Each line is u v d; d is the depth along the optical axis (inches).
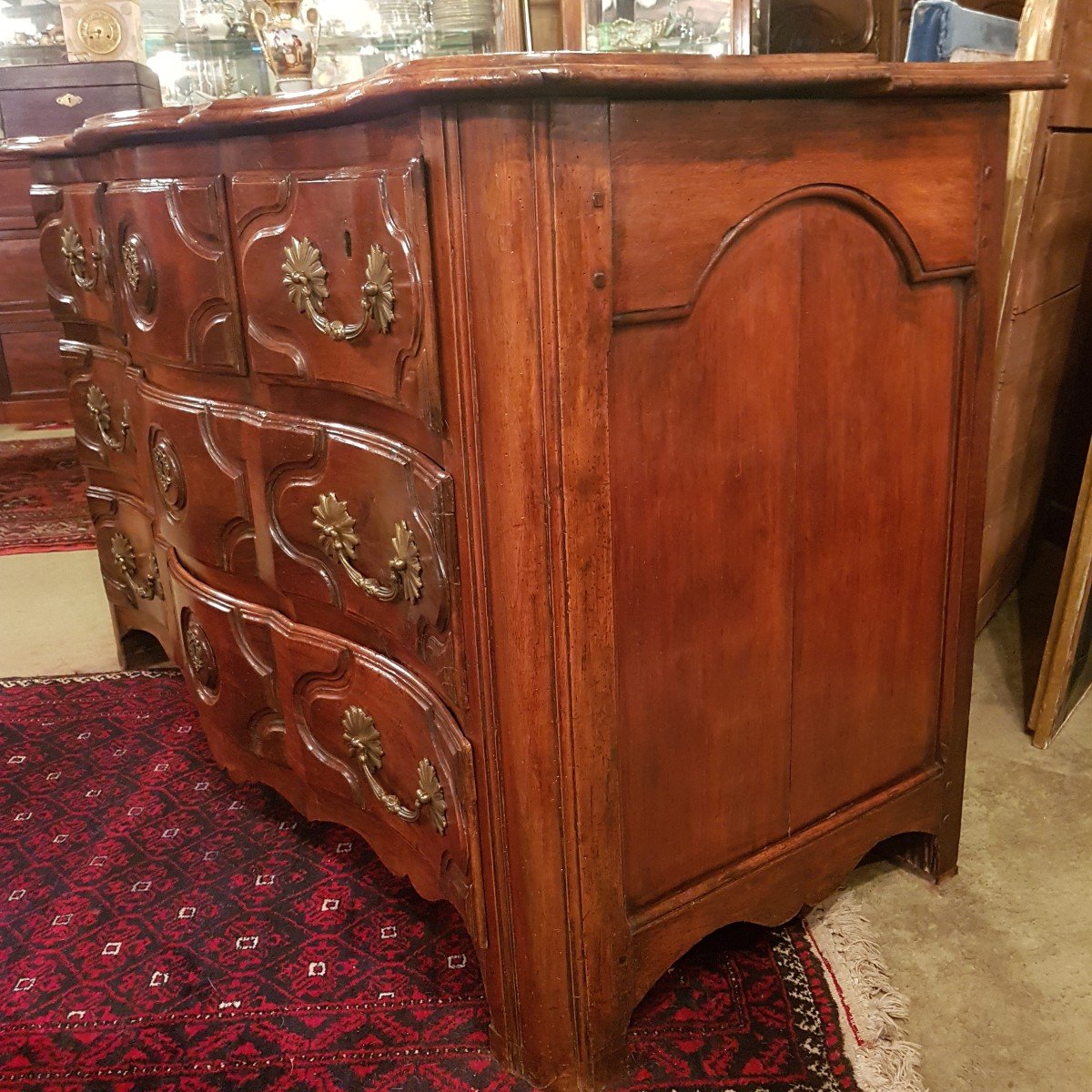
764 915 47.8
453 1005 48.3
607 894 41.3
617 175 33.9
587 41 57.1
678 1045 45.6
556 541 36.2
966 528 50.6
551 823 39.5
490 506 36.1
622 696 40.1
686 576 40.7
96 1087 44.6
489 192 32.5
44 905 56.3
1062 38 59.4
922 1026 46.4
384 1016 47.8
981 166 44.8
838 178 39.8
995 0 67.6
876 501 46.6
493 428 35.0
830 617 46.6
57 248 66.4
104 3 129.0
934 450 48.3
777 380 41.1
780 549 43.5
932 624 51.4
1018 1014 46.9
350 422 43.8
